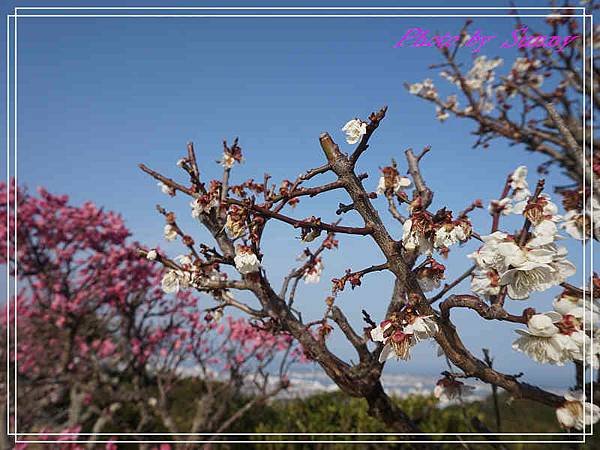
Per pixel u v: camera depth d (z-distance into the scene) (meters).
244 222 1.95
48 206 6.11
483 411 5.67
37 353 6.06
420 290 1.61
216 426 5.72
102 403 5.78
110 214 6.48
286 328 2.27
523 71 4.30
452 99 4.85
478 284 1.80
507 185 2.45
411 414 5.90
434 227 1.66
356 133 1.69
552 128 3.91
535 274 1.64
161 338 6.24
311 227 1.68
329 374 2.21
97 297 6.02
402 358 1.52
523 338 1.63
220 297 2.45
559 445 4.40
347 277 1.65
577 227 2.15
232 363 6.11
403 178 2.32
